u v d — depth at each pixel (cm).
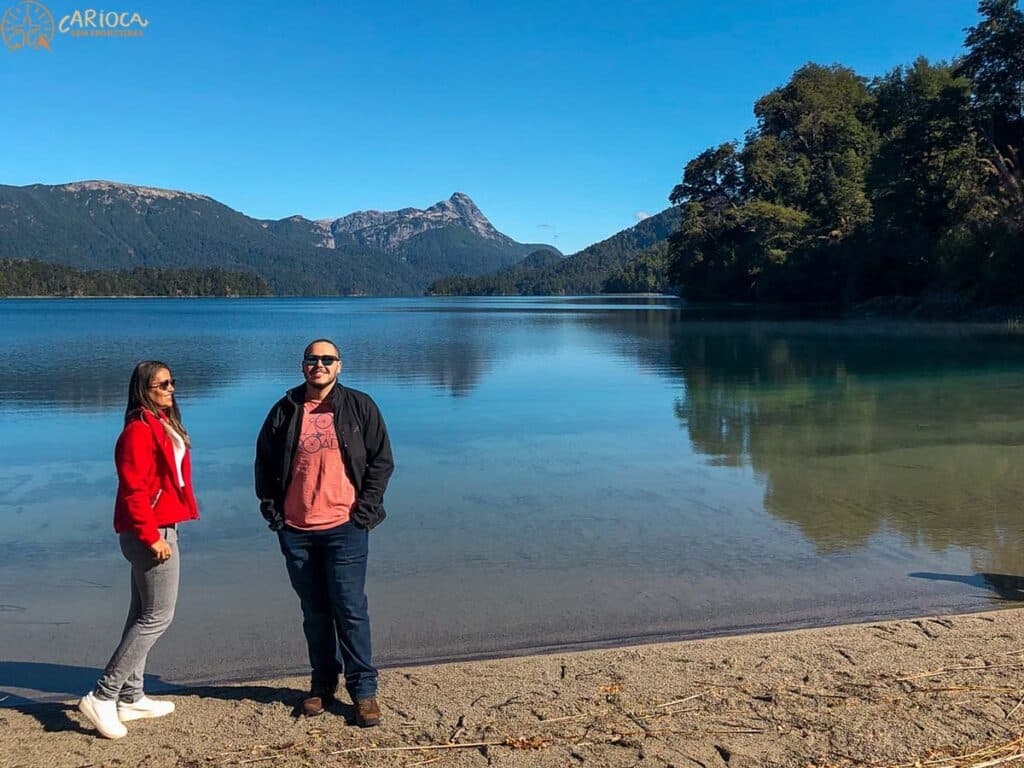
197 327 5116
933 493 847
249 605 552
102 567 642
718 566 624
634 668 414
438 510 793
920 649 431
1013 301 4066
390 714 369
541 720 359
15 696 423
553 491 870
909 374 1972
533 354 2711
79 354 2867
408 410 1465
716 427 1273
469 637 492
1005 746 330
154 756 337
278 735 354
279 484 377
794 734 343
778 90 7275
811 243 6091
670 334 3738
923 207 4897
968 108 4769
